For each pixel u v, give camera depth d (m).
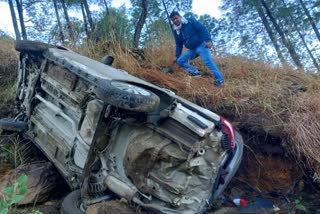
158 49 6.41
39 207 3.35
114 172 2.79
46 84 3.69
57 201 3.51
